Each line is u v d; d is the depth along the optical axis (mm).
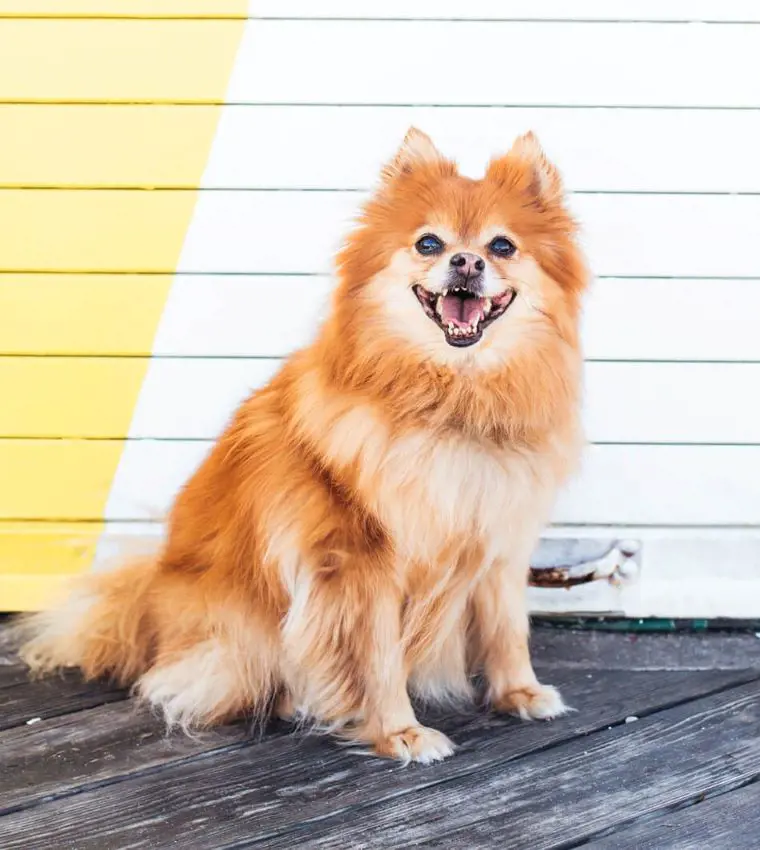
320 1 3016
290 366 2633
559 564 3236
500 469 2398
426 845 2074
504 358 2361
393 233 2385
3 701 2736
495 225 2365
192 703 2559
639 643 3166
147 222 3121
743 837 2104
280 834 2115
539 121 3076
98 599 2811
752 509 3223
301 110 3072
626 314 3158
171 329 3174
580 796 2264
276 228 3127
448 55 3043
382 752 2451
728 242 3123
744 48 3027
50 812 2195
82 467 3225
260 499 2502
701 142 3074
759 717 2658
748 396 3193
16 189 3088
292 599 2463
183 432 3221
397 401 2369
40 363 3176
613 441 3221
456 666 2678
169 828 2137
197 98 3062
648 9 3012
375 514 2381
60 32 3020
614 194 3105
